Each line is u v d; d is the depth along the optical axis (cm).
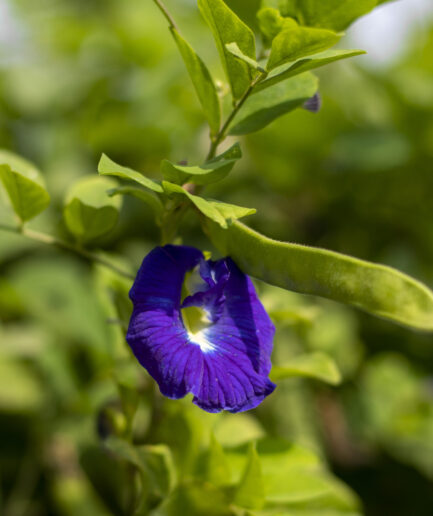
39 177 30
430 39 57
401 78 53
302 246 25
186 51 26
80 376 40
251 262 26
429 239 49
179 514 28
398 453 42
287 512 30
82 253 30
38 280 44
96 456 38
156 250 26
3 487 39
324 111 48
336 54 25
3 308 47
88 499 38
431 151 48
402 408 44
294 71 26
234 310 26
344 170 49
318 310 33
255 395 25
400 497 41
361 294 24
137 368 32
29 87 57
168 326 25
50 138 54
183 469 29
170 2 63
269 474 30
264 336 26
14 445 40
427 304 24
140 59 60
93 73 59
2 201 33
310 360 30
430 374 47
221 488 29
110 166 24
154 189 25
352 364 44
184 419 29
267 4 28
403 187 49
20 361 42
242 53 26
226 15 25
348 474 41
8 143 54
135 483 30
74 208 29
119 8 68
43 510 39
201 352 25
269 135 48
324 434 41
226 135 28
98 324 40
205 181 25
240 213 24
